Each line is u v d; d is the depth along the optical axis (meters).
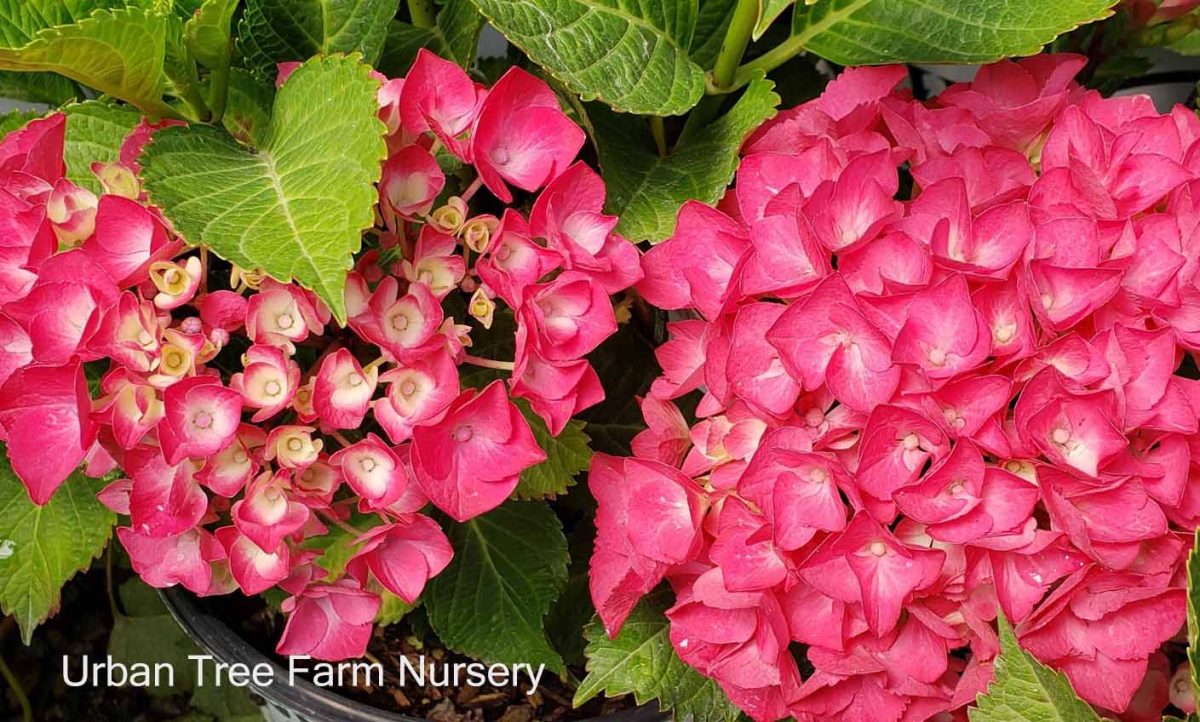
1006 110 0.86
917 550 0.68
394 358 0.70
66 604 1.44
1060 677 0.64
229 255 0.65
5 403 0.68
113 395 0.68
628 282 0.79
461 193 0.98
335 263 0.63
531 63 1.04
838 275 0.68
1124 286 0.71
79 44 0.70
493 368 0.88
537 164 0.77
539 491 0.92
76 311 0.68
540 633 1.01
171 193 0.69
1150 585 0.68
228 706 1.37
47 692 1.40
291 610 0.80
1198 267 0.72
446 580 1.01
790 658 0.77
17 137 0.79
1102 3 0.85
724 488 0.76
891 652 0.74
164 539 0.79
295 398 0.70
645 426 1.07
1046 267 0.68
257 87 0.86
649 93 0.84
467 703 1.07
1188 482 0.70
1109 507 0.68
